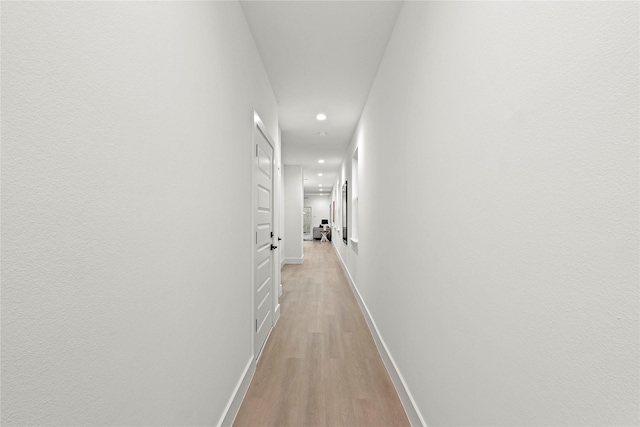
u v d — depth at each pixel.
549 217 0.65
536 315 0.69
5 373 0.48
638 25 0.48
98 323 0.66
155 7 0.90
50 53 0.55
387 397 1.90
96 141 0.66
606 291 0.53
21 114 0.50
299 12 1.96
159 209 0.91
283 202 7.62
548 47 0.66
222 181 1.50
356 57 2.51
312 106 3.66
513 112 0.78
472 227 0.99
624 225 0.49
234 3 1.73
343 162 6.80
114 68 0.71
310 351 2.58
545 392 0.67
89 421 0.64
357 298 4.15
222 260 1.50
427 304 1.42
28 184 0.51
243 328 1.92
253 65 2.23
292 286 5.08
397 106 1.99
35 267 0.53
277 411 1.76
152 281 0.88
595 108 0.54
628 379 0.49
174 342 1.01
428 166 1.41
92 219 0.65
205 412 1.28
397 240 1.99
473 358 0.99
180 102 1.05
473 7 0.99
